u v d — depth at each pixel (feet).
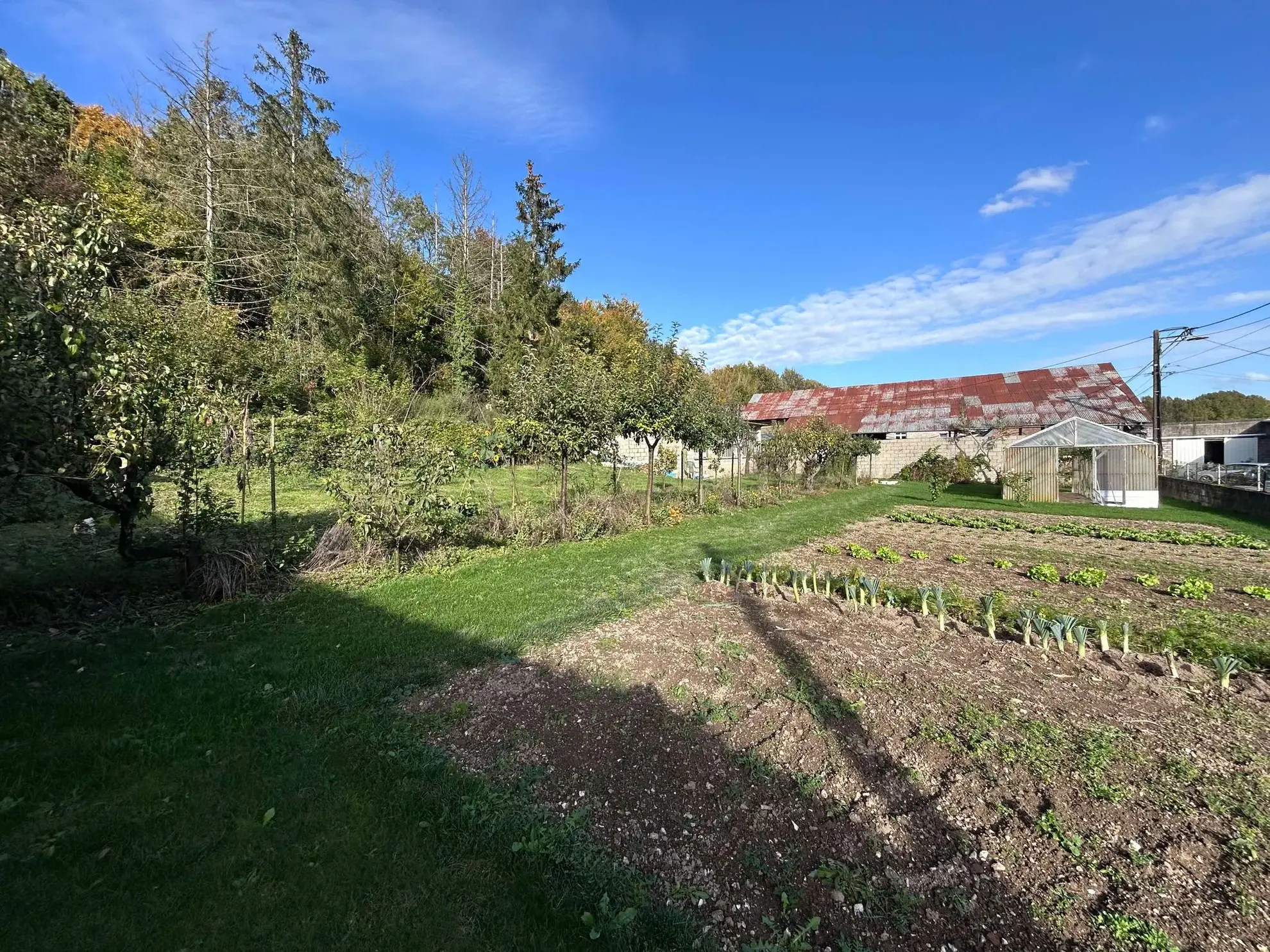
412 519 24.31
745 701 12.26
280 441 39.45
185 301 45.91
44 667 13.33
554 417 31.81
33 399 13.58
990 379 98.02
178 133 72.33
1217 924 6.63
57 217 14.75
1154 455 54.44
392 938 6.54
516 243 105.40
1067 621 15.69
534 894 7.21
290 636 15.97
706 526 37.60
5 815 8.28
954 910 6.97
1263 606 19.97
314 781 9.42
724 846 8.08
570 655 14.82
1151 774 9.56
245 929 6.59
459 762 10.11
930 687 12.99
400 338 85.30
